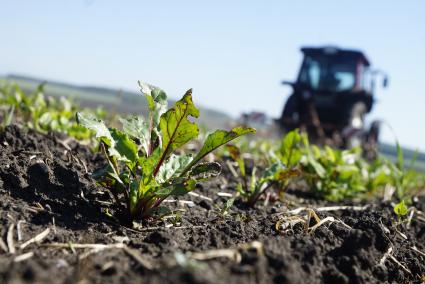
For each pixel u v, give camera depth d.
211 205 4.12
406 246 3.76
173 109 2.92
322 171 5.42
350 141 13.28
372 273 2.87
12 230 2.61
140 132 3.22
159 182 3.08
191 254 2.38
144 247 2.64
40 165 3.47
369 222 3.49
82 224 2.93
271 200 4.81
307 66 15.54
